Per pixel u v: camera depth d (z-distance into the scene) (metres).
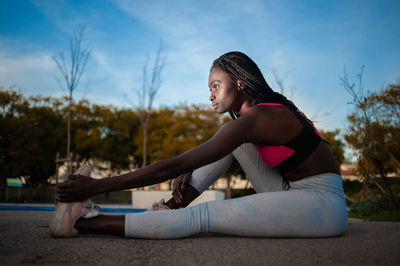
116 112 30.50
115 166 30.86
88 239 1.44
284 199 1.50
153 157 28.53
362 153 5.73
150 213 1.48
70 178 1.42
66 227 1.43
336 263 1.10
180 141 25.72
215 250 1.28
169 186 20.88
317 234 1.53
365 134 5.64
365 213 6.33
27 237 1.47
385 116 7.08
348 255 1.21
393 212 5.66
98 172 29.81
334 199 1.54
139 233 1.45
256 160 1.76
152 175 1.36
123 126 29.20
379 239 1.55
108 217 1.47
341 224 1.56
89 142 26.05
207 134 23.02
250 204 1.50
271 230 1.49
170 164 1.36
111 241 1.41
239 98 1.69
